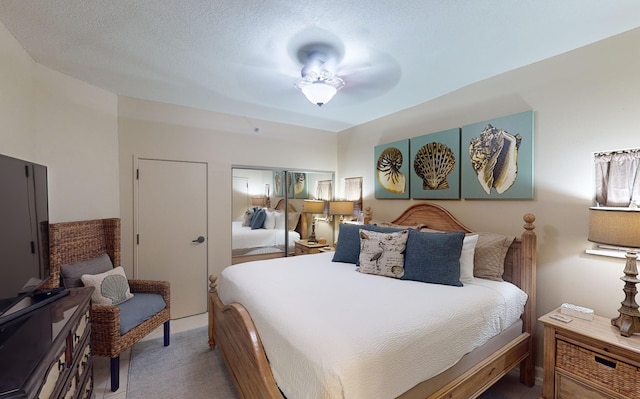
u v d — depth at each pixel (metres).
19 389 0.86
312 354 1.20
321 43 2.00
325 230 4.59
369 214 3.81
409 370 1.32
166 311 2.65
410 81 2.66
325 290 1.92
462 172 2.81
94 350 2.04
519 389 2.10
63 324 1.32
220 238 3.71
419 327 1.44
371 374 1.19
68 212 2.60
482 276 2.26
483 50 2.10
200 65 2.35
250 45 2.04
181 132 3.43
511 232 2.46
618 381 1.50
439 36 1.91
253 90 2.91
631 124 1.83
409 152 3.38
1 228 1.31
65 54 2.19
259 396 1.43
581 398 1.65
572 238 2.09
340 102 3.26
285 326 1.42
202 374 2.27
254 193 3.99
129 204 3.16
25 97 2.15
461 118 2.84
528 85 2.33
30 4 1.62
